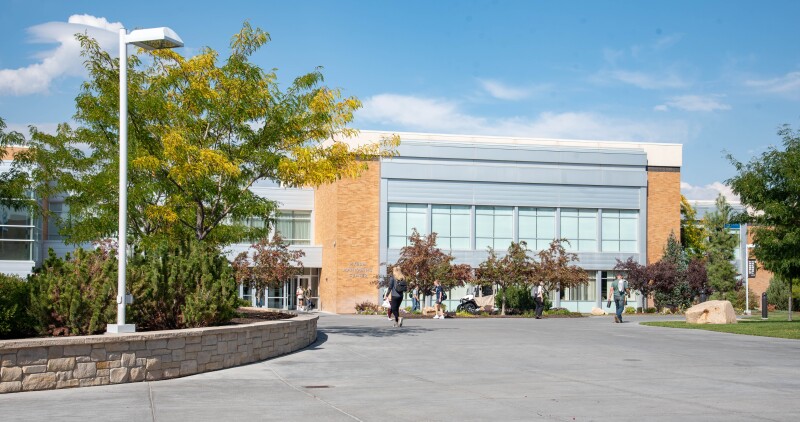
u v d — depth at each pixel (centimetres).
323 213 5353
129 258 1711
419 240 4256
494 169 5162
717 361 1658
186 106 2081
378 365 1580
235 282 1744
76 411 1029
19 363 1191
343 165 2236
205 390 1238
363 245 4956
